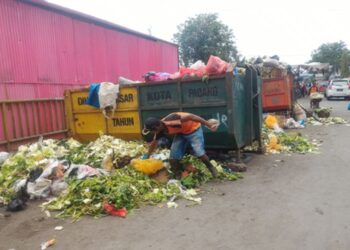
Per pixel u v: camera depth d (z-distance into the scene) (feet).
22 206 17.22
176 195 17.60
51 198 18.49
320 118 49.39
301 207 15.49
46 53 37.65
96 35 47.09
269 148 27.84
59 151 24.90
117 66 52.31
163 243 12.78
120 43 53.21
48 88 37.83
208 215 15.14
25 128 31.73
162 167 19.71
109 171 20.85
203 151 20.08
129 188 17.12
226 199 17.02
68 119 29.53
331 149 28.14
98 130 28.22
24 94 34.45
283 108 43.32
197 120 19.36
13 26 33.40
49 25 38.27
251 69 24.38
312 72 145.59
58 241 13.50
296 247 11.95
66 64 40.93
